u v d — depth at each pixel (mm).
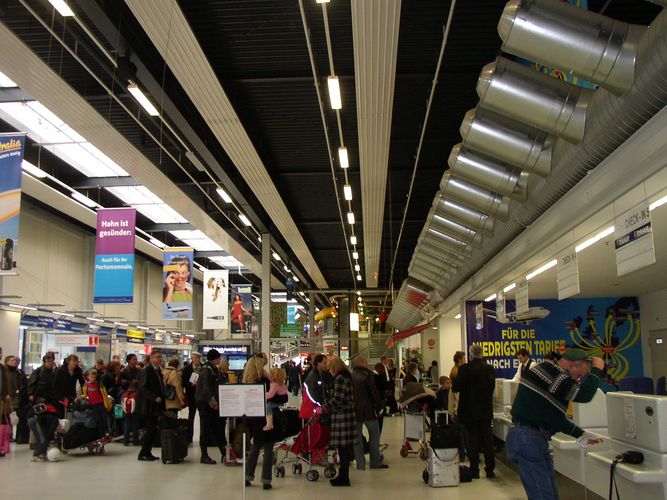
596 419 5789
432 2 7738
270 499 6902
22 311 18109
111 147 11797
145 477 8258
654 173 4512
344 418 7758
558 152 5734
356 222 19594
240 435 9227
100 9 7219
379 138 10430
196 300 38438
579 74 4496
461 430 8734
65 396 10250
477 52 8883
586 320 12914
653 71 4066
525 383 4621
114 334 23531
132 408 11328
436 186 15781
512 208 7598
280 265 28188
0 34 7711
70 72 9672
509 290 11531
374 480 8047
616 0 7684
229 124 10086
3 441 10367
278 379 7770
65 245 22000
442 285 14797
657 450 4262
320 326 43938
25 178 16344
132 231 14789
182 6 7637
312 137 12141
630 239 4891
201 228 19203
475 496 6965
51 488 7512
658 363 12062
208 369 9500
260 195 14469
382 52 7551
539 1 4426
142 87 9219
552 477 4500
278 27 8125
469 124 6074
